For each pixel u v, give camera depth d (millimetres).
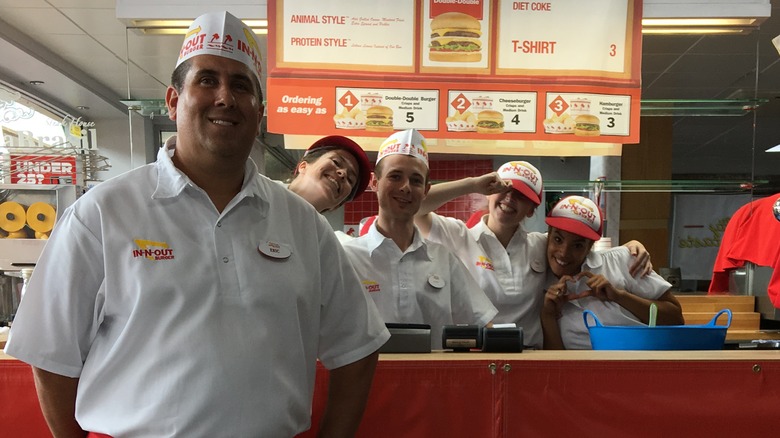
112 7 3961
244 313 889
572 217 1810
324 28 1871
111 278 856
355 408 1097
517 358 1272
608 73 1917
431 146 2004
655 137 3414
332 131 1905
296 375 947
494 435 1273
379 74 1894
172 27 1953
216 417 841
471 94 1908
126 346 851
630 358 1270
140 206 903
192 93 892
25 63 4766
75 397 902
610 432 1271
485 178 1854
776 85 5293
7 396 1257
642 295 1915
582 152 2045
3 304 2434
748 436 1265
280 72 1880
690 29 2002
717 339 1408
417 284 1667
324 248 1077
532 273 1955
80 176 2516
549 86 1910
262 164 2043
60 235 882
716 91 4273
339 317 1091
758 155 8070
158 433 828
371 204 2701
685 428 1268
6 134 2510
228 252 911
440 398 1270
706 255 4391
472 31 1886
